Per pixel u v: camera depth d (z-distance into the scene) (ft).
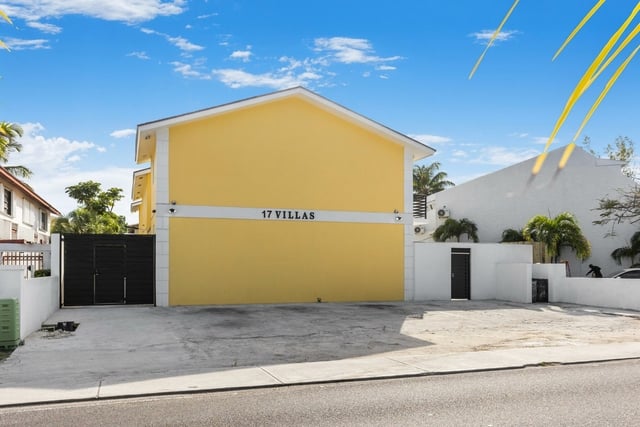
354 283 71.87
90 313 56.08
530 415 21.67
